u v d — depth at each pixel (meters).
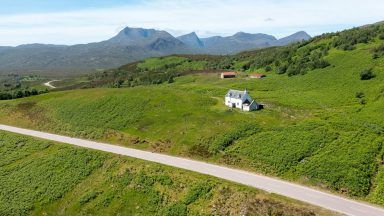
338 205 56.62
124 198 71.25
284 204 57.38
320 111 98.88
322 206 56.25
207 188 66.06
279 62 186.50
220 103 113.94
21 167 88.62
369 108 97.31
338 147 73.12
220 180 67.38
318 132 80.25
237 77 177.00
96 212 70.12
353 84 121.25
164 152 86.06
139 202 69.25
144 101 118.94
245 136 85.00
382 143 73.38
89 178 79.69
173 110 108.50
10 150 98.50
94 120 110.81
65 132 107.62
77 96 135.38
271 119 93.31
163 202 67.25
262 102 113.69
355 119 89.19
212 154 80.69
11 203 76.44
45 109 126.62
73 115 117.44
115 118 109.62
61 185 79.25
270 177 68.44
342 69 138.25
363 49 154.50
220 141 83.88
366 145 72.81
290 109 103.69
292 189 62.75
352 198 59.19
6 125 120.31
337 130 81.50
